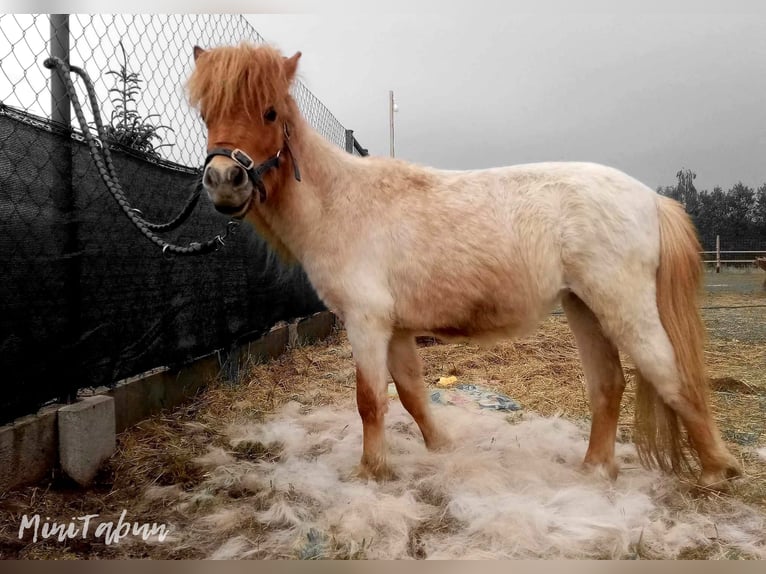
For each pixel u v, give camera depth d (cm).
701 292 220
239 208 201
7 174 202
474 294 219
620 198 211
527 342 571
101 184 254
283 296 523
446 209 223
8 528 187
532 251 214
